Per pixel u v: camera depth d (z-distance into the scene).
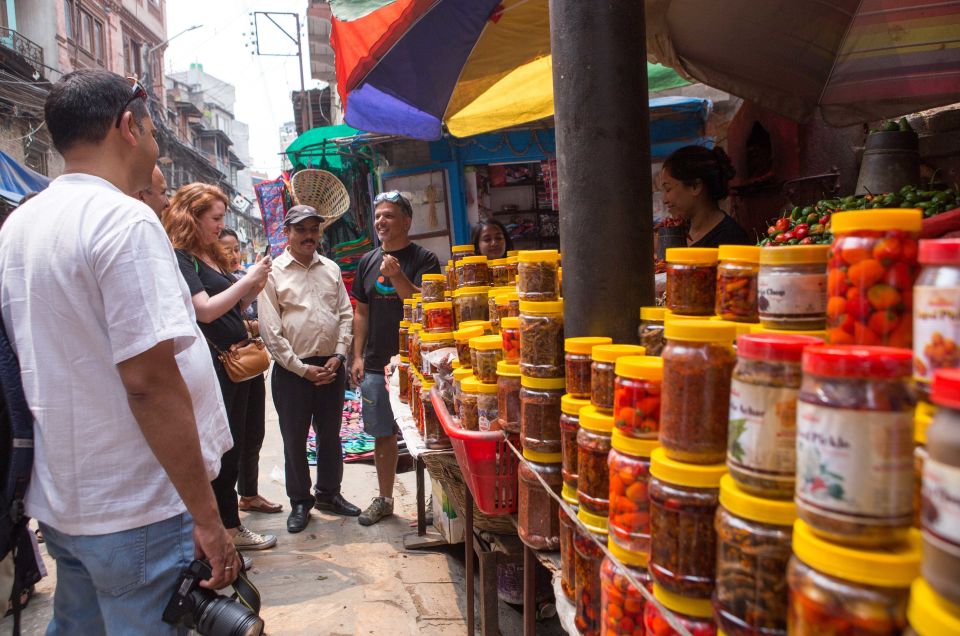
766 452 0.88
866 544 0.72
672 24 3.94
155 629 1.69
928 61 3.70
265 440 6.81
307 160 8.50
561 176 1.77
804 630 0.75
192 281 3.35
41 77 17.20
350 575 3.57
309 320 4.27
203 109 41.41
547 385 1.75
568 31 1.70
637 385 1.24
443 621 3.07
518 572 2.99
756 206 5.95
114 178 1.74
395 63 3.56
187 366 1.93
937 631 0.59
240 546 3.90
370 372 4.37
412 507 4.66
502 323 2.00
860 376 0.72
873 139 3.39
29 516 1.67
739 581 0.89
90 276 1.57
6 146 14.37
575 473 1.56
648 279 1.76
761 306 1.11
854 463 0.72
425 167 7.75
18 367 1.63
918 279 0.81
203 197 3.59
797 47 3.92
